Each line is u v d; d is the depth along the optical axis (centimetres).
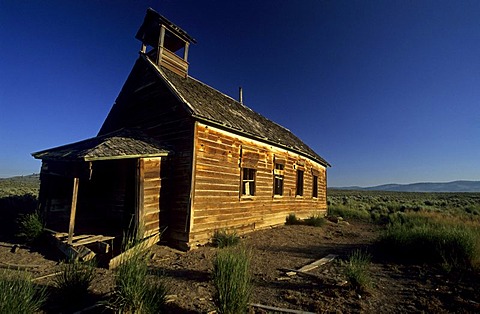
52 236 703
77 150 750
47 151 878
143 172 745
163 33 1070
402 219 1530
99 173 958
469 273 552
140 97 1083
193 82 1212
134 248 436
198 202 816
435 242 690
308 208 1644
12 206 1088
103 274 527
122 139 797
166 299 385
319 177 1892
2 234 834
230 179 967
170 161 859
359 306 407
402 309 400
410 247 718
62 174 729
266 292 466
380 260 698
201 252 736
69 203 905
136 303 341
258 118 1584
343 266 624
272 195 1238
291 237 1020
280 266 626
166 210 830
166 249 747
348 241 980
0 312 298
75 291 400
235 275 366
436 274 565
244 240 919
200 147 843
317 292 462
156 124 977
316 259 698
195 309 387
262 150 1180
